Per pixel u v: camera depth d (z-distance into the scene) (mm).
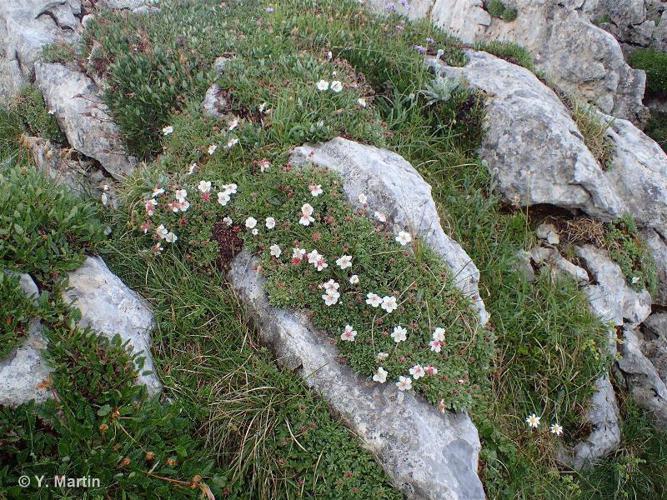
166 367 844
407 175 1040
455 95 1278
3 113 1385
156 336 871
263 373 850
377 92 1324
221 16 1404
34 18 1542
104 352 750
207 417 807
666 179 1281
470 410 866
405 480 749
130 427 708
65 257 826
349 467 766
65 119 1274
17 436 653
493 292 1084
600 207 1170
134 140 1201
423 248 928
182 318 904
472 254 1123
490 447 874
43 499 630
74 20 1596
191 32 1301
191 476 717
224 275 961
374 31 1419
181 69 1188
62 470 647
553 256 1169
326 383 828
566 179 1170
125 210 1019
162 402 793
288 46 1276
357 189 977
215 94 1138
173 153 1086
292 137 1050
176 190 985
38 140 1285
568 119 1263
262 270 917
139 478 670
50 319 748
